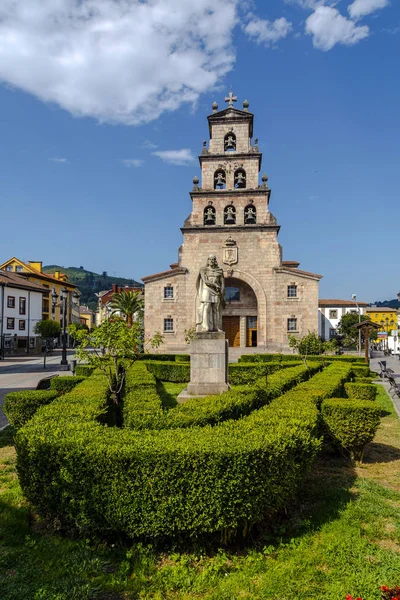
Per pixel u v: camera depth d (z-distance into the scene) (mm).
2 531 5707
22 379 25859
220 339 13609
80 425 6859
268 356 30984
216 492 5234
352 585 4652
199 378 13570
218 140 43594
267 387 12836
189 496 5234
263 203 42219
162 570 4977
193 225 42469
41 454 5766
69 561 5078
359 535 5746
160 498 5254
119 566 5098
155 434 6371
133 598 4555
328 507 6648
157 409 8906
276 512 6152
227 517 5281
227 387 13398
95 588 4586
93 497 5387
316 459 9258
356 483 7723
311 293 40500
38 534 5746
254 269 41438
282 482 5855
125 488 5312
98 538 5531
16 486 7379
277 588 4645
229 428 6789
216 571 4992
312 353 30062
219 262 41781
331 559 5195
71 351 67062
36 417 7578
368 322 31391
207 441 5816
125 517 5285
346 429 8922
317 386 12477
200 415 8188
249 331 44688
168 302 41875
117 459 5340
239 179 42469
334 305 83750
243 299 44469
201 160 43281
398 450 10109
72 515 5539
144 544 5461
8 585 4578
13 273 69312
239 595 4586
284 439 6074
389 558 5223
